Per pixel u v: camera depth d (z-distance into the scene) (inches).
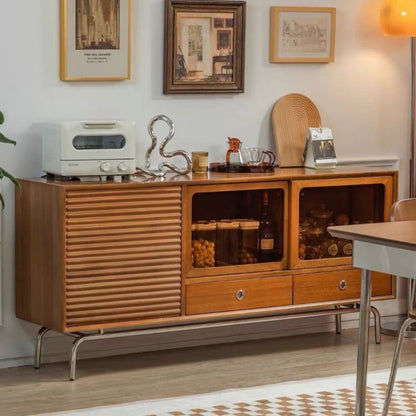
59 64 207.8
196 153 217.0
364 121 244.5
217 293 207.6
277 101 232.8
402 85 248.4
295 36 232.5
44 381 197.5
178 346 224.7
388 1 234.8
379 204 226.8
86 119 212.1
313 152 228.4
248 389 192.9
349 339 234.2
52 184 192.4
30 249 201.6
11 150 204.2
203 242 207.2
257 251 213.2
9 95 203.5
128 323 198.8
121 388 193.3
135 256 198.1
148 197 198.1
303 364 212.5
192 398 186.4
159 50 218.5
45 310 198.1
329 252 221.3
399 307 249.9
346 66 240.8
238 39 225.1
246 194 211.0
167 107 220.8
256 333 233.1
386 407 169.5
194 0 218.7
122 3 211.5
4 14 201.3
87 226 192.4
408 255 150.3
